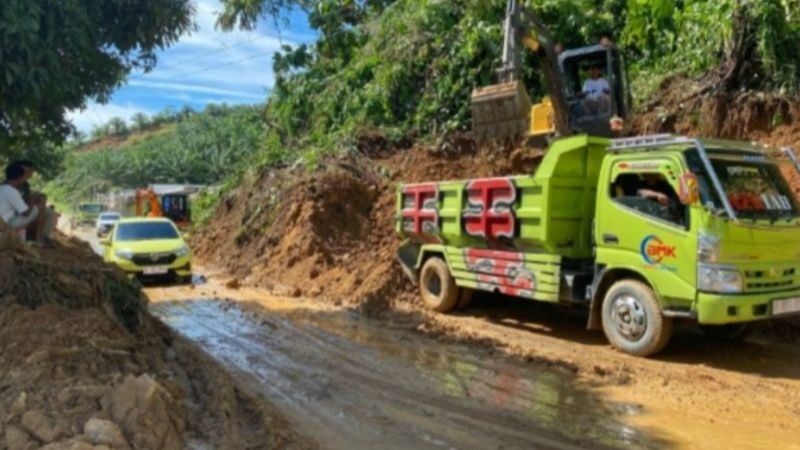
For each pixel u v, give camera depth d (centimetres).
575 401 647
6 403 473
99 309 707
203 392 635
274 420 571
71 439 422
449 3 1906
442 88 1772
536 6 1681
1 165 1121
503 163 1429
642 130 1327
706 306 723
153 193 3133
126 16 793
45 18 674
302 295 1288
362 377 733
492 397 661
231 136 6738
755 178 784
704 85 1277
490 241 985
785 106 1146
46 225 958
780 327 875
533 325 988
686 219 745
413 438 552
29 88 688
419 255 1145
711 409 620
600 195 846
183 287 1412
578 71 1091
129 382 483
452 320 1030
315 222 1510
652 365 761
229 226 2000
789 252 761
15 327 598
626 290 809
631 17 1426
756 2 1145
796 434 558
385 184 1599
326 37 2203
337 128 2011
